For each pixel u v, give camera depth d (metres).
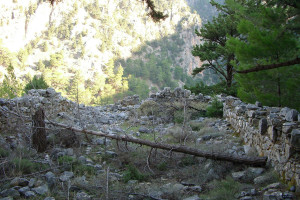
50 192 5.54
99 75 177.50
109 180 6.21
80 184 5.89
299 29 6.38
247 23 8.34
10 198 5.16
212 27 20.89
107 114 15.77
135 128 12.62
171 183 6.27
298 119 5.77
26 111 10.08
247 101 10.95
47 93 12.50
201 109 15.05
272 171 6.02
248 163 6.62
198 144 8.92
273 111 7.24
